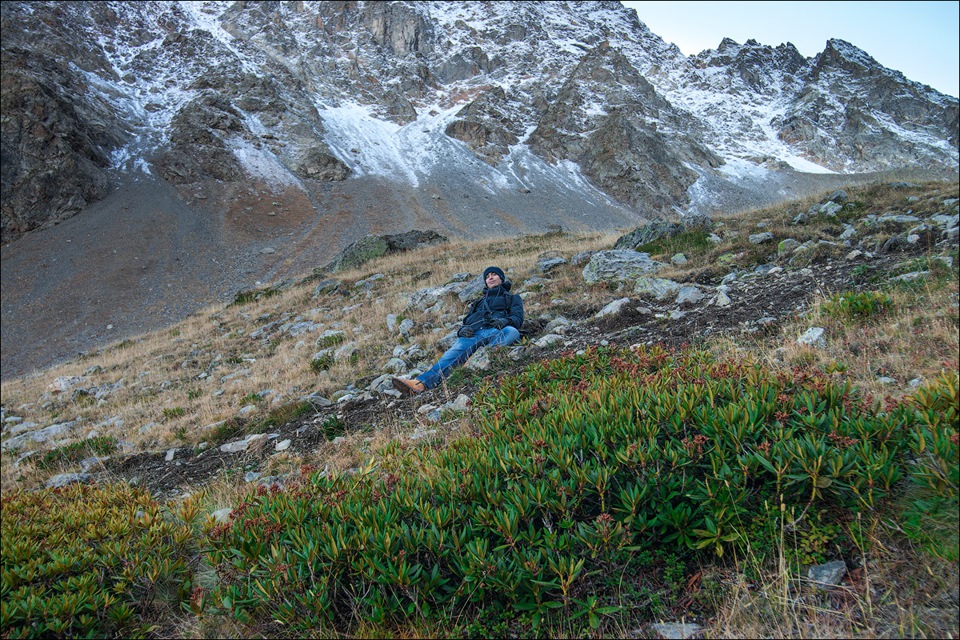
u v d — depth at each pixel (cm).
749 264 929
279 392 878
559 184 13262
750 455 260
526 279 1216
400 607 245
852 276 705
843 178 16388
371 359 936
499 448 325
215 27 17450
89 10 14650
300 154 11544
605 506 274
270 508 317
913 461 251
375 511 283
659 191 13275
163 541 353
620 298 873
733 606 223
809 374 339
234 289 7031
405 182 12075
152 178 9300
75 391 1344
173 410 926
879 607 212
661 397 327
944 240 742
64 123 8375
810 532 245
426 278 1597
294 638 252
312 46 17775
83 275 6600
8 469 811
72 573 316
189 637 272
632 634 226
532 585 238
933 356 404
